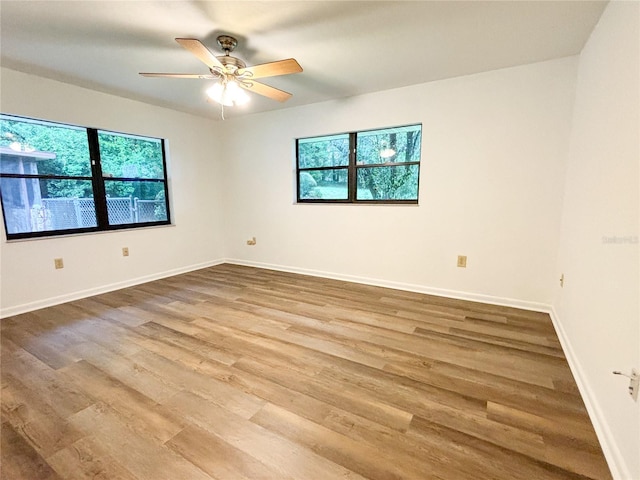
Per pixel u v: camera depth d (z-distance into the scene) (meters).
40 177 3.17
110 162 3.72
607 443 1.35
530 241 2.95
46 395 1.76
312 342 2.38
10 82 2.83
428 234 3.43
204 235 4.80
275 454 1.36
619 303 1.40
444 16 1.99
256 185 4.64
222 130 4.82
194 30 2.15
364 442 1.42
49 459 1.34
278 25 2.10
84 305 3.19
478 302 3.22
